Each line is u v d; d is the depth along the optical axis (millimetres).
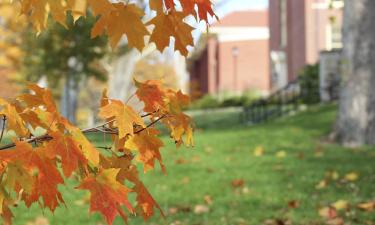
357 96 13844
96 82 35656
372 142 13703
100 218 6262
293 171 9414
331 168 9523
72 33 23125
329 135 14422
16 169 1789
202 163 10875
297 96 24656
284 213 6324
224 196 7562
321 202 6836
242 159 11266
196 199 7371
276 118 21406
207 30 2098
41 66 25031
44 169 1817
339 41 31359
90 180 1889
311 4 31406
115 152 2283
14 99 2049
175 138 2383
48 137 1996
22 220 6156
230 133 16719
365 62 13812
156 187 8375
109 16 1982
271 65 36750
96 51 24578
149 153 2229
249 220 6023
